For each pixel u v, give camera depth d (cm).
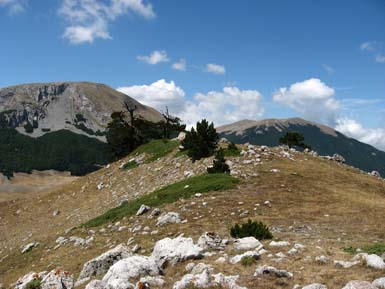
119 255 1856
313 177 3950
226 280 1282
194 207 3028
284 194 3206
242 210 2812
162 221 2794
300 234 2155
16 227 5619
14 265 3192
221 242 1873
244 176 3778
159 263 1641
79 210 5403
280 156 4797
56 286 1652
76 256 2652
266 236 2056
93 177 6756
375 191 3928
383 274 1284
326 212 2711
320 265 1453
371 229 2253
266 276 1340
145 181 5256
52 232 4778
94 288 1391
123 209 3700
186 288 1252
